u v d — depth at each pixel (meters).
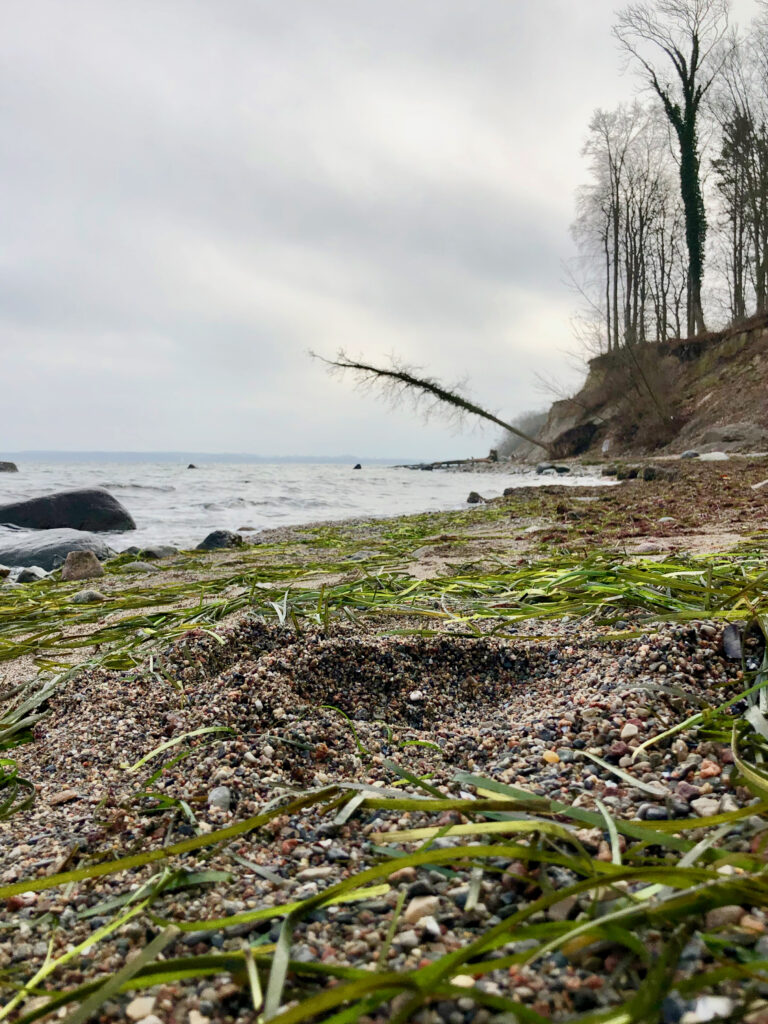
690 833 1.61
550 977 1.19
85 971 1.36
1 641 4.57
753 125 36.72
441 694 2.95
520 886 1.48
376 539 9.44
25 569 8.79
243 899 1.55
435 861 1.41
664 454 31.38
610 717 2.27
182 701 2.78
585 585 4.12
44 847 1.87
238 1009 1.21
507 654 3.15
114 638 4.24
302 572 6.43
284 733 2.42
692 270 39.12
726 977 1.06
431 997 1.15
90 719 2.77
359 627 3.74
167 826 1.92
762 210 36.50
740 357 34.72
